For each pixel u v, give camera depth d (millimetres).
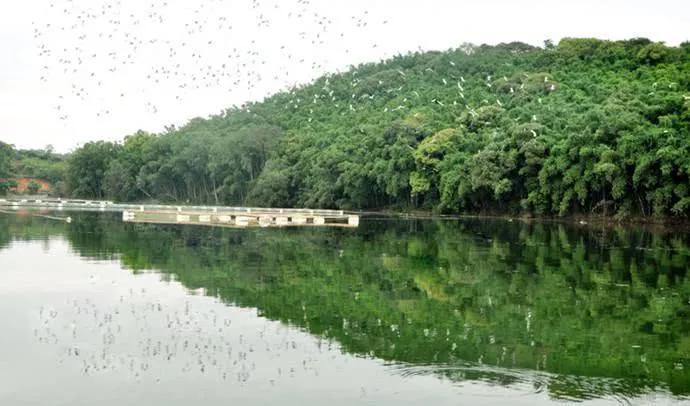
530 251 42188
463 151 91688
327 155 108875
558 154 74312
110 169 145750
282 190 115000
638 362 17312
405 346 18766
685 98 66312
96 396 15133
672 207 64500
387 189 97562
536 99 98688
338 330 20578
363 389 15320
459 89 117625
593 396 14836
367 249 42594
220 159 124188
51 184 171500
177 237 49750
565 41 127125
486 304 24641
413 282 29422
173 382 15984
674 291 27406
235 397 14945
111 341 19328
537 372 16469
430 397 14758
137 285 27719
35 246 42250
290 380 15977
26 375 16500
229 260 36031
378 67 166250
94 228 58406
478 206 91312
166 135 151250
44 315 22281
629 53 114000
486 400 14570
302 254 39281
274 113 155250
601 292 27125
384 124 111000
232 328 20703
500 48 154875
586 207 76438
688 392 15078
